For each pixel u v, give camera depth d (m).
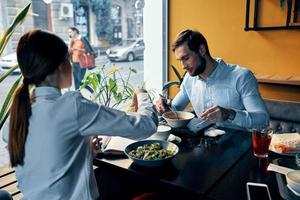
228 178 1.00
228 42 2.67
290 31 2.34
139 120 0.95
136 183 1.48
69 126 0.85
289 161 1.12
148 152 1.13
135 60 3.09
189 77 1.87
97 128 0.87
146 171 1.07
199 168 1.08
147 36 3.16
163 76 3.19
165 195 1.17
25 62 0.83
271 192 0.91
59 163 0.86
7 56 1.79
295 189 0.88
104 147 1.25
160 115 1.61
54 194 0.89
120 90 2.36
